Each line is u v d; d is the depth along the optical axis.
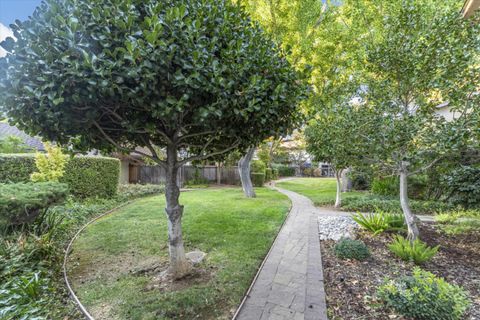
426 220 5.93
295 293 2.66
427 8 4.99
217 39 2.29
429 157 3.83
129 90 1.92
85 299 2.55
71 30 1.78
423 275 2.57
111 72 1.80
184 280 2.94
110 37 1.90
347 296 2.58
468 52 3.29
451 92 3.44
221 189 13.35
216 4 2.49
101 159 8.26
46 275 3.00
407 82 3.98
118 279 3.00
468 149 3.59
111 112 2.21
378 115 4.11
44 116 2.04
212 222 5.45
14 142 8.86
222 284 2.84
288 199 9.44
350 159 4.70
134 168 15.04
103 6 1.94
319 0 7.44
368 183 11.88
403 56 3.76
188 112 2.44
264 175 15.98
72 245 4.10
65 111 1.97
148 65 1.83
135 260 3.55
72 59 1.81
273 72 2.51
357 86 4.80
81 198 7.59
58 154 6.47
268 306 2.43
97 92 1.91
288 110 2.74
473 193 6.27
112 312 2.35
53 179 6.31
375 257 3.61
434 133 3.47
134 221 5.57
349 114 4.41
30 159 6.82
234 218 5.85
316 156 7.45
